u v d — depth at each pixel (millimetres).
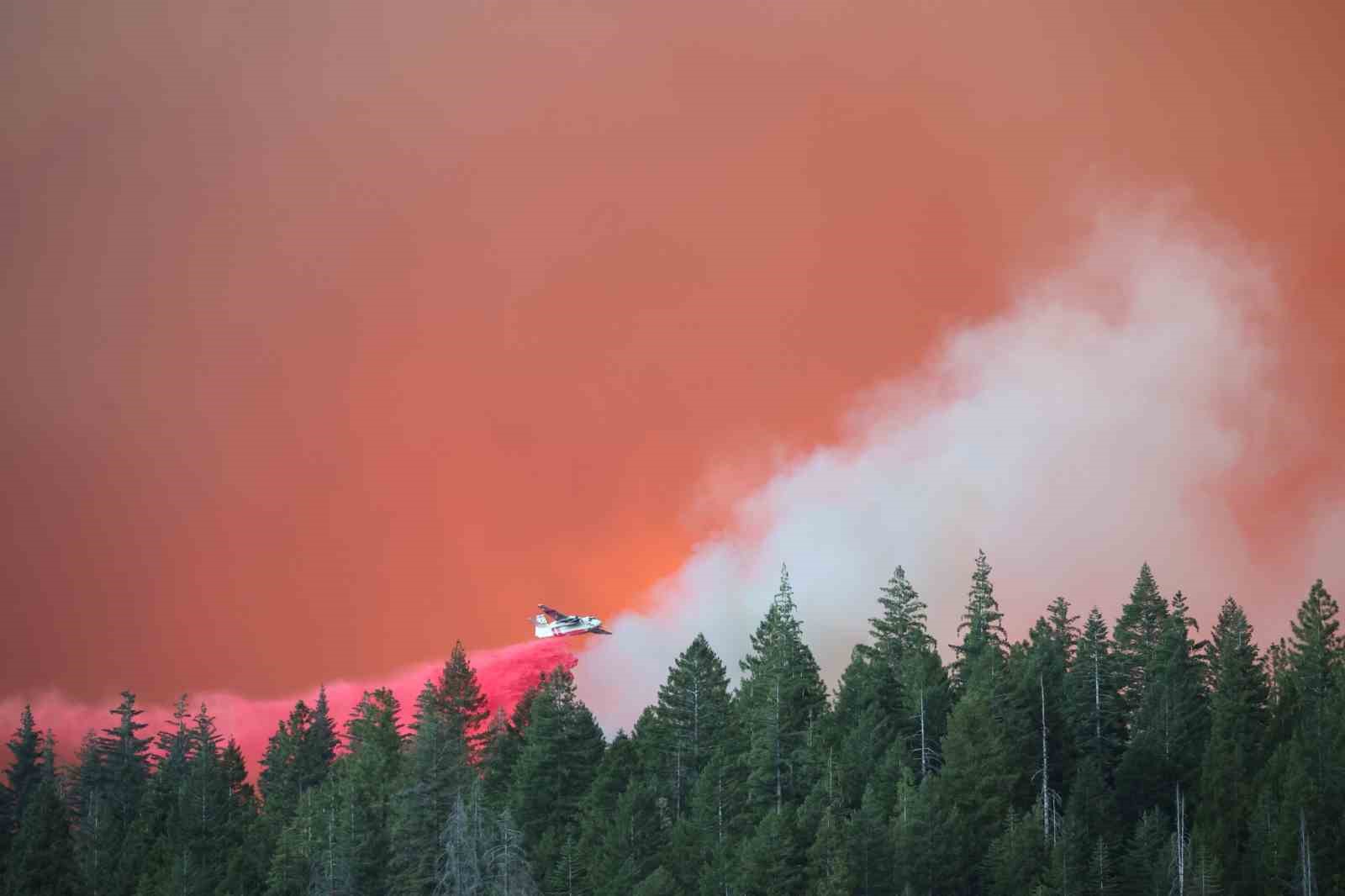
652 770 135625
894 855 115812
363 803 131750
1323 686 138875
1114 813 126750
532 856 124188
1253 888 115312
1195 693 140625
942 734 134250
